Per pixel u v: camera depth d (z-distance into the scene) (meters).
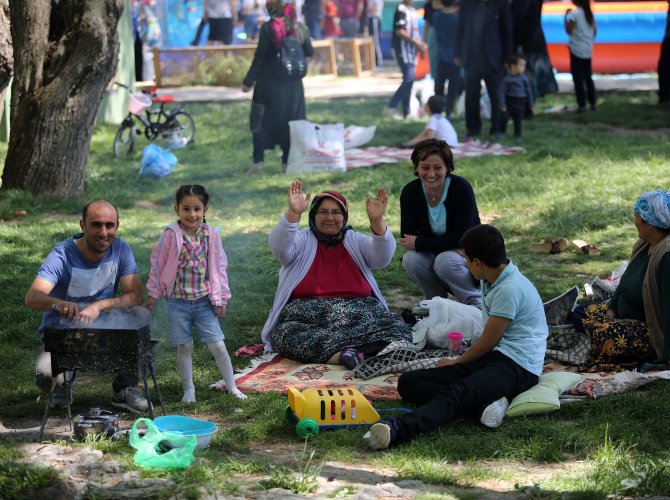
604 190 19.80
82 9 19.36
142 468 8.19
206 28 46.56
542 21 38.62
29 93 19.66
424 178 12.58
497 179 20.97
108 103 29.75
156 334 12.35
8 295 13.84
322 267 12.12
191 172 23.11
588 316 11.92
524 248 16.75
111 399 10.39
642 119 29.58
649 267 10.77
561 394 10.13
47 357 9.88
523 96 25.92
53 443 8.98
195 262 10.11
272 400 10.23
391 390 10.58
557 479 8.14
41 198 19.53
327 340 11.50
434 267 12.85
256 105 22.47
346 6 46.00
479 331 11.79
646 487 7.87
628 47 39.09
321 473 8.38
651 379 10.28
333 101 35.22
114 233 9.75
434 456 8.79
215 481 7.93
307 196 11.71
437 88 29.16
